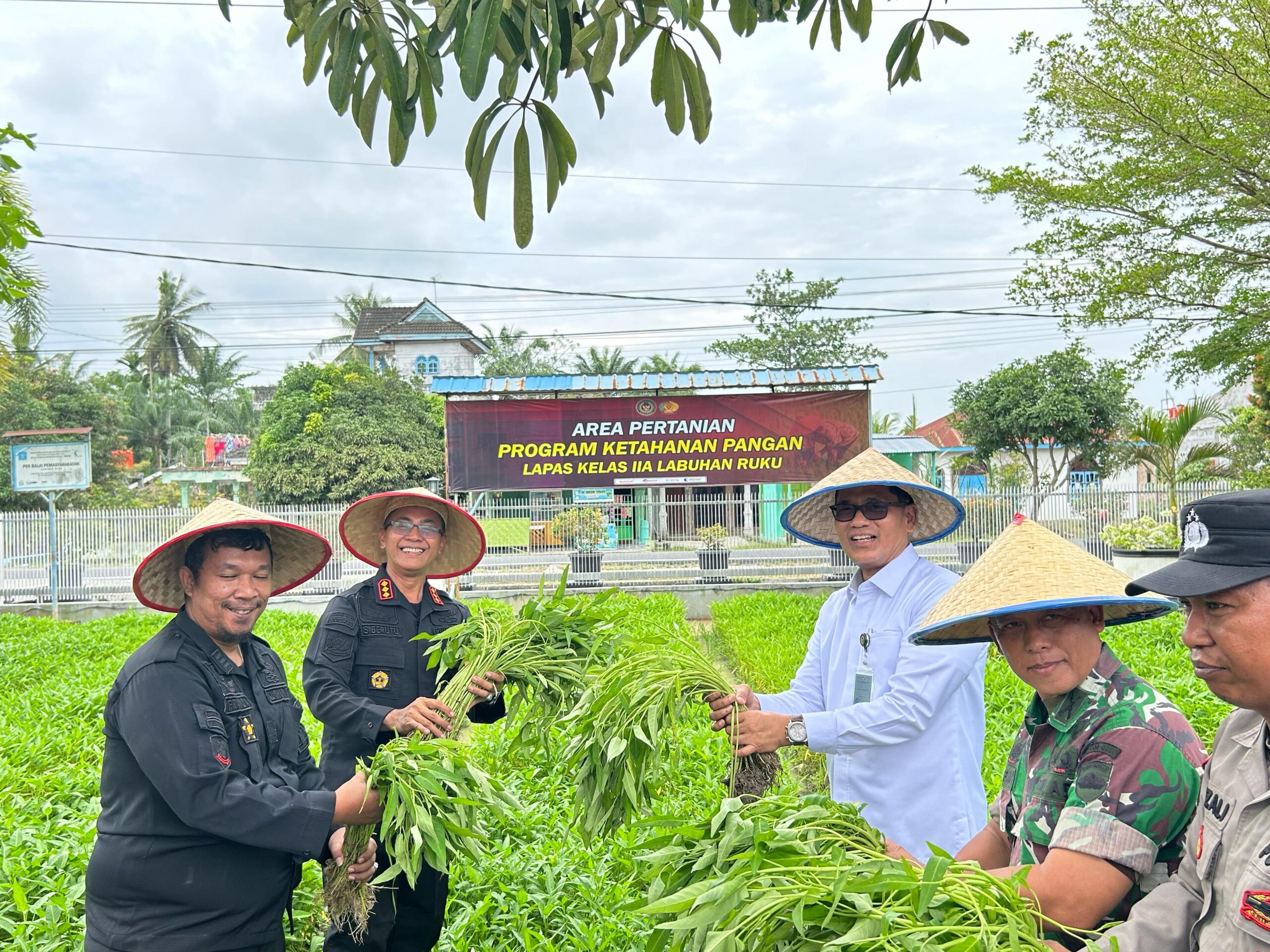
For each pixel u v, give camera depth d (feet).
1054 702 7.64
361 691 12.96
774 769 10.70
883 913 5.45
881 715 10.19
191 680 8.94
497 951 12.98
